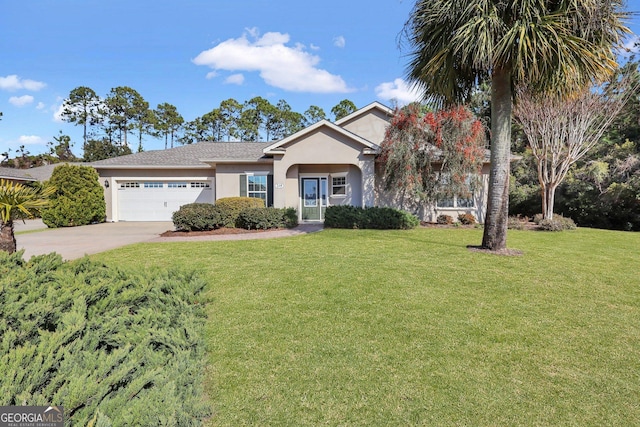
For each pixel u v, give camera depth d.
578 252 8.45
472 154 13.30
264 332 3.84
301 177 16.11
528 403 2.59
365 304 4.70
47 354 1.99
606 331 3.89
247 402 2.59
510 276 6.10
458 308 4.57
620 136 18.48
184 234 11.88
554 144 14.22
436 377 2.94
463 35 6.78
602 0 6.50
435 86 8.09
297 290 5.32
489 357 3.29
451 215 15.87
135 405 1.74
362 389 2.76
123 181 17.88
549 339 3.68
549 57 6.61
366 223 13.06
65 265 4.72
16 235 12.01
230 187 16.28
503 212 8.23
